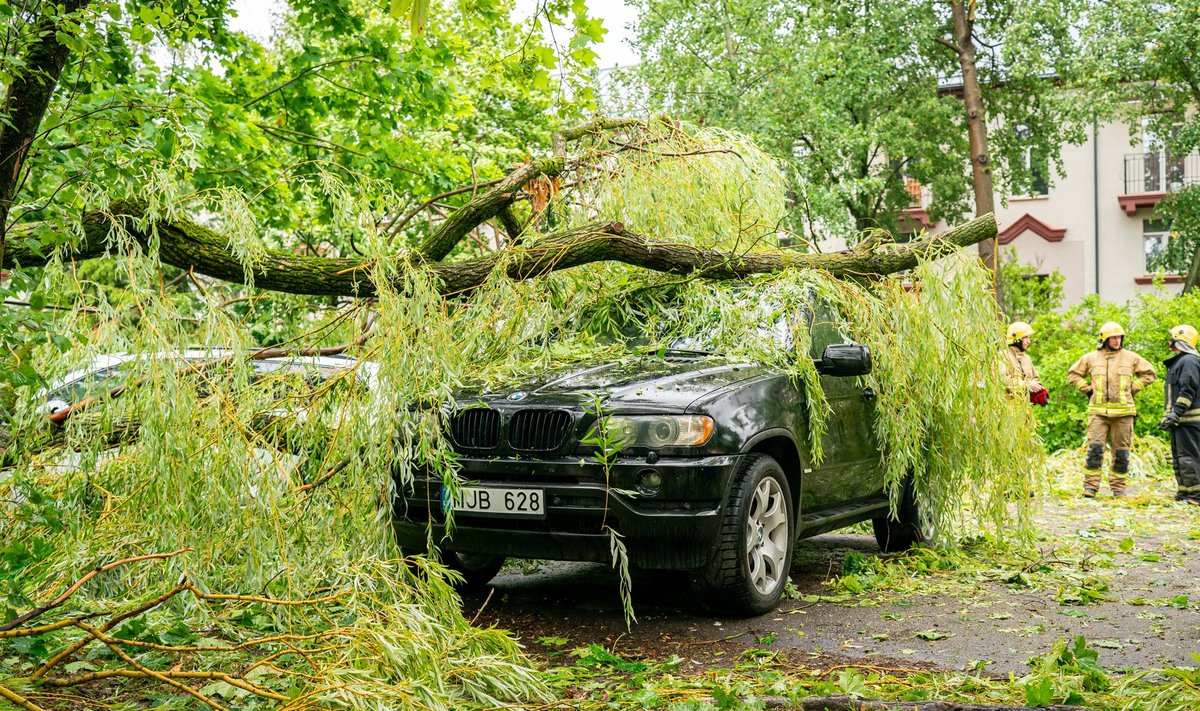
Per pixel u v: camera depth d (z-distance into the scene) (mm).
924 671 4121
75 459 4746
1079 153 30609
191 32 5227
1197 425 10820
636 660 4441
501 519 5066
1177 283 29875
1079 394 14953
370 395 4988
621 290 6391
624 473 4867
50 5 4082
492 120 18484
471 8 3887
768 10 23219
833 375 5875
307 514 4926
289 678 3549
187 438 4586
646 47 23734
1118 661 4328
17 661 3734
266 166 10211
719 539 4992
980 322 6555
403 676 3439
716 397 5086
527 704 3615
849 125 23547
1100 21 23891
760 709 3451
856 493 6438
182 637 4082
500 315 5848
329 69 10500
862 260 6785
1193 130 24062
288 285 5422
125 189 4758
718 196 6746
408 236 13469
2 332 3715
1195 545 7730
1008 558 7031
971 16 24828
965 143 26531
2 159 4254
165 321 4688
